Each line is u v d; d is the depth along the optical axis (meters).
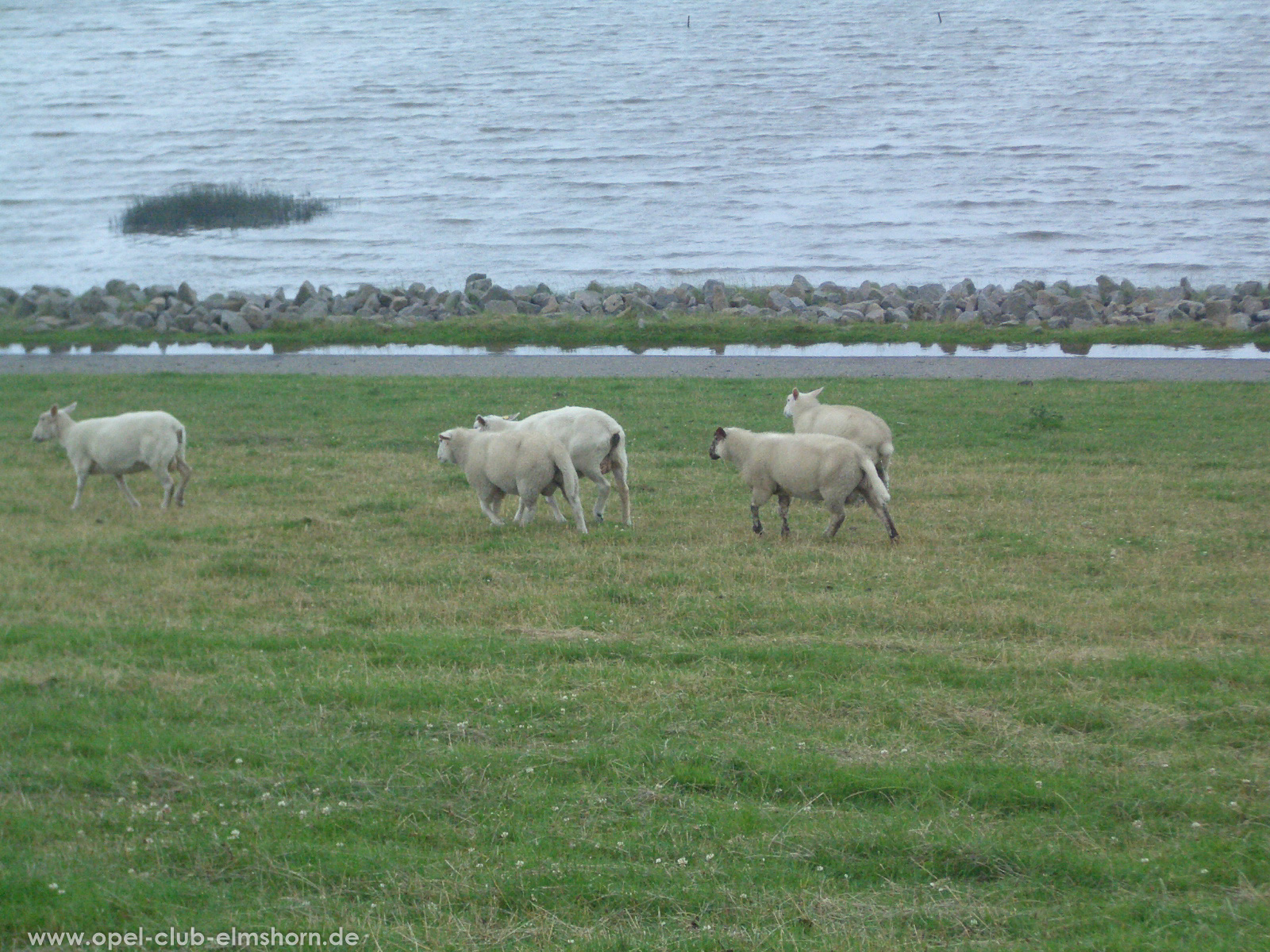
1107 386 28.28
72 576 13.89
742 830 7.76
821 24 143.38
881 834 7.59
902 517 16.77
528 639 11.43
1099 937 6.58
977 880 7.26
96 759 8.72
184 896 7.00
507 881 7.12
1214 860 7.34
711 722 9.48
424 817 7.96
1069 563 14.19
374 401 27.42
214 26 151.62
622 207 70.94
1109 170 76.69
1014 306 40.09
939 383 29.09
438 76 120.19
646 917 6.88
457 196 75.62
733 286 45.12
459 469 20.48
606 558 14.50
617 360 34.47
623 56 128.25
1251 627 11.72
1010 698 9.87
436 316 42.53
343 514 17.23
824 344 37.34
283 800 8.10
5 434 23.67
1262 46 117.50
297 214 70.81
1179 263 52.38
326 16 158.00
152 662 10.90
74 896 6.89
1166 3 144.62
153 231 67.56
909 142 87.50
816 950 6.48
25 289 51.84
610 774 8.54
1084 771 8.51
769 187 74.94
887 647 11.20
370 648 11.34
